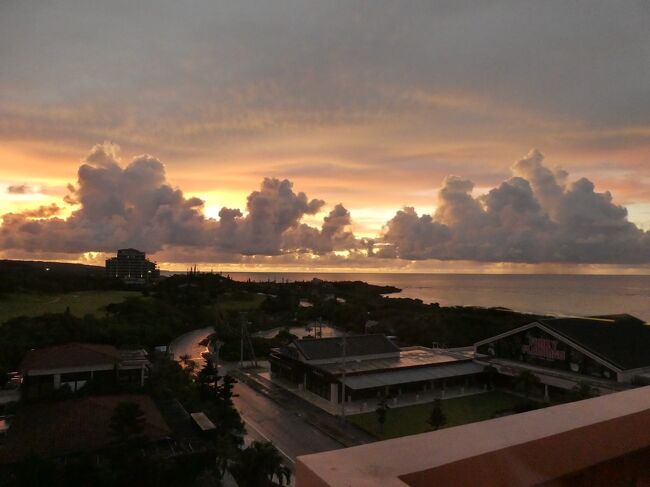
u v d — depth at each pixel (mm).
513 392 33062
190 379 30938
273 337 57094
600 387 27859
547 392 31062
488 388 34125
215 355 45875
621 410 2561
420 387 32750
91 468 15539
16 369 30906
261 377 37500
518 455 2047
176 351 49219
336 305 72062
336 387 29922
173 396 25797
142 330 44188
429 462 1839
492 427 2258
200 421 20844
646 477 2643
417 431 24578
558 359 32656
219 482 18156
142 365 27828
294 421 26453
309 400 30766
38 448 17516
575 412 2514
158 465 16234
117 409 16641
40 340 35281
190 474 17719
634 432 2520
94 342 38188
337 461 1814
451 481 1845
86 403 21141
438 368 34125
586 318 37688
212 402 25297
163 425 19828
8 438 18734
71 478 15148
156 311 60688
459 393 32531
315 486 1688
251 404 30031
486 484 1935
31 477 14914
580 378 29906
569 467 2209
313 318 71562
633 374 29109
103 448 17844
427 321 52875
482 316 52531
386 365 33531
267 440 23266
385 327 53844
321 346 35469
